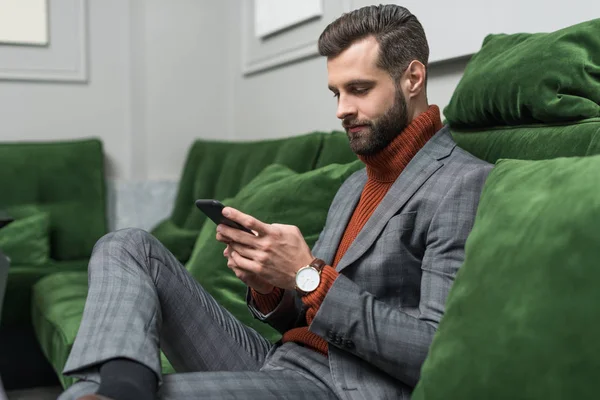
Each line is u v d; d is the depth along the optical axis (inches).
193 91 159.6
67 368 42.8
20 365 116.4
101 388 39.7
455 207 49.8
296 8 125.6
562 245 34.0
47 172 139.4
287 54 131.8
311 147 99.0
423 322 46.7
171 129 158.2
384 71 54.2
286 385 49.2
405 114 55.2
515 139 59.2
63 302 96.1
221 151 132.5
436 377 37.0
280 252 49.3
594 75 54.4
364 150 55.2
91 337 44.4
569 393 30.5
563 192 36.6
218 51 161.2
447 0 88.0
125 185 154.0
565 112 54.3
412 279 51.8
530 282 34.5
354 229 57.5
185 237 117.1
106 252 53.9
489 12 80.7
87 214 139.8
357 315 46.6
